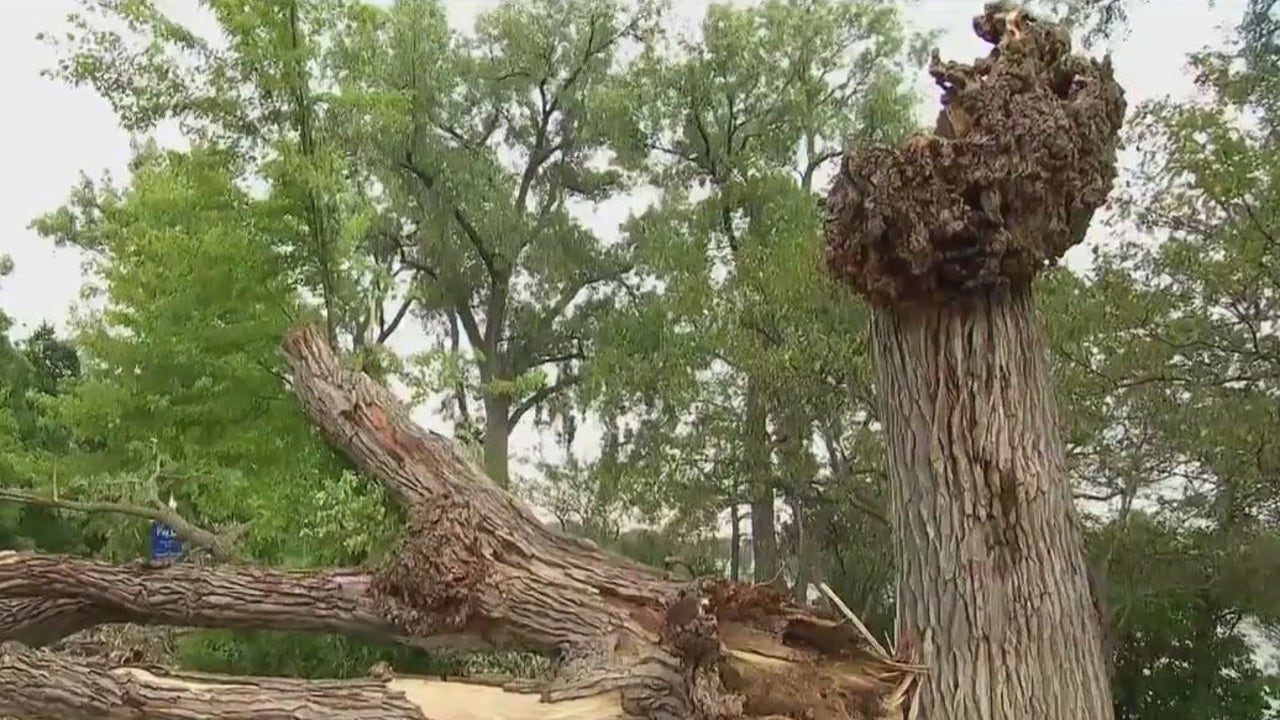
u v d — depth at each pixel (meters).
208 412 9.67
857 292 3.56
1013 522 3.35
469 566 4.33
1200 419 10.47
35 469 10.57
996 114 3.27
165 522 10.15
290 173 9.41
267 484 9.73
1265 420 10.01
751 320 14.45
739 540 15.66
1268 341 10.30
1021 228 3.29
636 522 16.12
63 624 5.09
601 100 24.62
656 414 17.33
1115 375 10.83
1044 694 3.28
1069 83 3.46
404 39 23.92
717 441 15.05
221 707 4.14
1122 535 11.61
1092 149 3.34
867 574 14.32
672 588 4.16
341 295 9.92
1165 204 10.59
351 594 4.62
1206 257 10.36
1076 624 3.36
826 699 3.49
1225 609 12.79
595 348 23.95
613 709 3.85
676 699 3.82
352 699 4.05
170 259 9.38
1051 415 3.48
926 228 3.24
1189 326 10.50
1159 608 12.71
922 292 3.39
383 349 10.11
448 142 26.09
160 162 10.77
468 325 27.42
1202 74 10.79
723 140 22.77
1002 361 3.40
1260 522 11.34
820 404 13.94
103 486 10.82
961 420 3.39
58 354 21.06
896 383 3.52
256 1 9.48
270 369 9.62
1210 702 12.70
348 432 4.86
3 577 4.92
